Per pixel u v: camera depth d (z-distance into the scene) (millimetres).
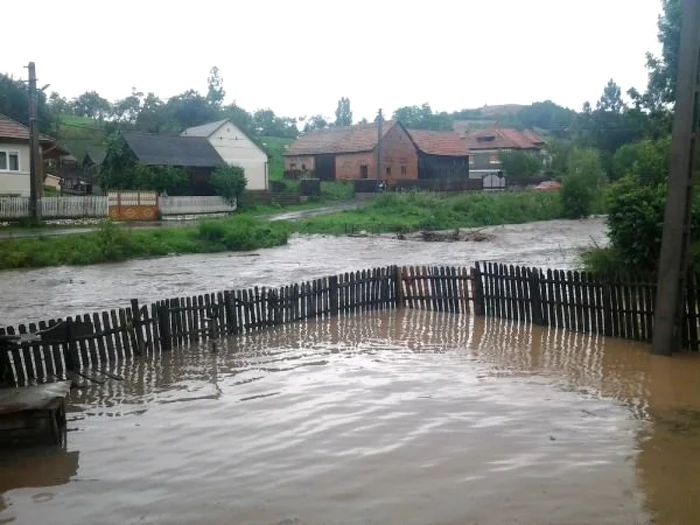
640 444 7094
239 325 13062
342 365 10555
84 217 40875
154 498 6078
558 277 12961
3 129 40406
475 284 14617
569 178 54656
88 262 26828
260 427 7789
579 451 6918
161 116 85188
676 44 20391
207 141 52781
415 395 8883
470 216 49688
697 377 9609
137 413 8430
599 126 77312
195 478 6457
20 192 41188
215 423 7977
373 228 41906
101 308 16812
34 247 27078
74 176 65500
